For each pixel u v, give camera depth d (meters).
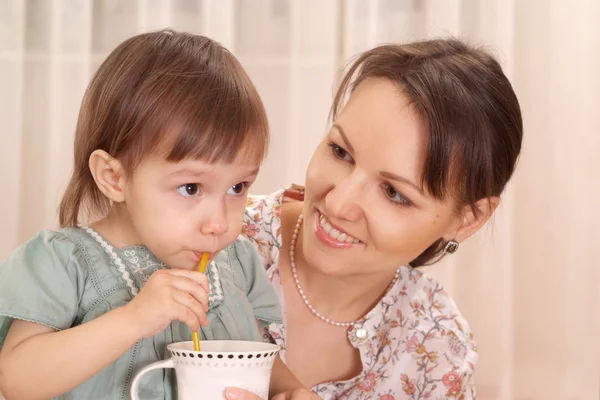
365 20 2.44
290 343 1.27
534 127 2.50
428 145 1.07
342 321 1.28
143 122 0.90
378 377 1.29
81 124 1.00
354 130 1.09
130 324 0.85
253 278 1.17
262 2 2.43
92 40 2.40
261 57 2.44
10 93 2.37
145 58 0.95
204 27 2.40
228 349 0.94
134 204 0.92
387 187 1.10
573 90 2.49
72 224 1.02
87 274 0.96
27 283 0.92
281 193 1.36
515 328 2.52
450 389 1.28
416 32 2.45
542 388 2.50
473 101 1.11
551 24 2.49
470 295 2.48
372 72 1.13
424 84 1.08
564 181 2.50
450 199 1.13
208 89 0.92
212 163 0.90
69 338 0.85
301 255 1.28
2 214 2.38
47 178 2.40
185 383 0.87
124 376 0.95
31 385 0.86
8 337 0.91
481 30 2.47
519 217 2.51
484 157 1.12
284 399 1.03
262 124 0.96
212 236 0.92
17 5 2.36
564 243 2.51
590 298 2.50
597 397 2.48
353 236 1.12
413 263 1.35
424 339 1.32
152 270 0.99
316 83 2.45
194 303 0.87
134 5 2.39
